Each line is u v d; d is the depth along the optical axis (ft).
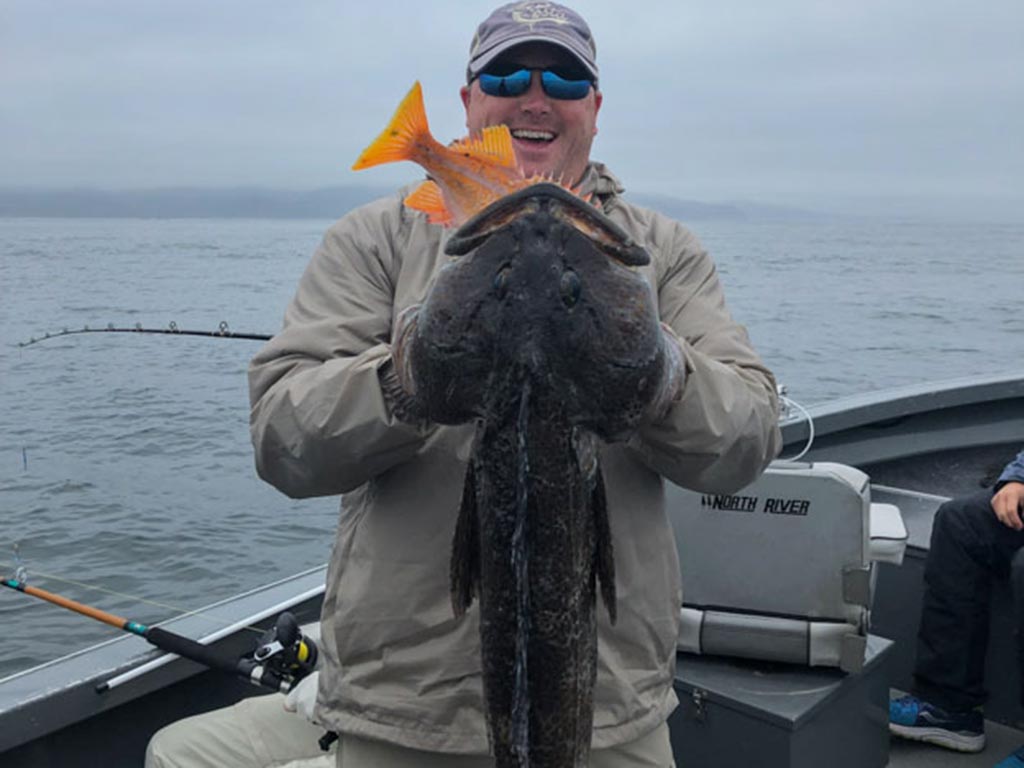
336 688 7.05
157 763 9.14
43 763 9.66
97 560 29.94
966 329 97.50
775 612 10.21
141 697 10.48
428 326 5.31
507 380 5.11
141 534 32.35
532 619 5.25
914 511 15.21
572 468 5.19
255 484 38.65
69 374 65.41
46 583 27.63
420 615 6.73
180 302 100.07
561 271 5.11
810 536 9.99
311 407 6.23
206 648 10.07
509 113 7.47
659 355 5.29
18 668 21.62
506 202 5.24
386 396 6.10
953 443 19.17
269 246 303.07
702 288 7.54
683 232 7.75
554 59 7.39
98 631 23.79
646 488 7.07
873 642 11.06
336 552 7.25
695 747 10.21
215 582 28.09
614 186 7.73
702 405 6.18
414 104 5.22
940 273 221.46
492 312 5.14
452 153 5.40
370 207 7.47
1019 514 11.85
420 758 6.91
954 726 12.19
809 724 9.74
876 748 11.05
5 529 32.94
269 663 9.75
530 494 5.12
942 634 12.17
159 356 73.20
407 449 6.30
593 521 5.48
